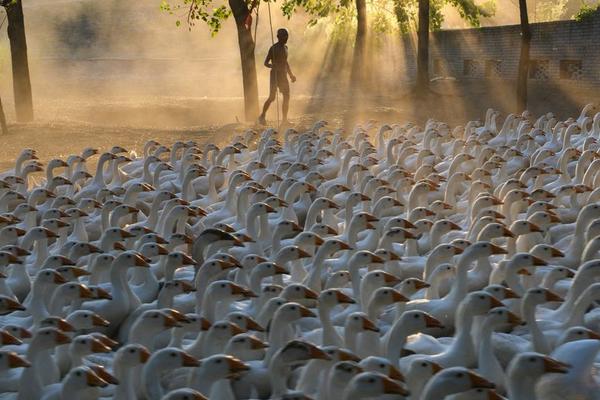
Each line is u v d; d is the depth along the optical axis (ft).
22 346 33.37
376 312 33.68
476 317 33.04
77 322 33.37
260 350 32.60
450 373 25.93
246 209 51.85
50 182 61.72
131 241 47.19
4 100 132.36
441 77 134.41
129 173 69.10
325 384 28.40
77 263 45.75
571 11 167.43
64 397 28.30
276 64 93.56
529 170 57.26
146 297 41.04
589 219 43.60
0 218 49.60
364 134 75.00
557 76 119.44
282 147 76.38
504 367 32.89
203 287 37.86
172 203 50.98
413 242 44.73
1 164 79.56
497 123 104.22
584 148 67.51
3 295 36.76
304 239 41.81
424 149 67.87
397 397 27.61
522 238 44.62
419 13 113.91
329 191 54.19
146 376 28.99
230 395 29.01
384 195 52.65
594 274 35.60
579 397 27.91
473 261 41.57
